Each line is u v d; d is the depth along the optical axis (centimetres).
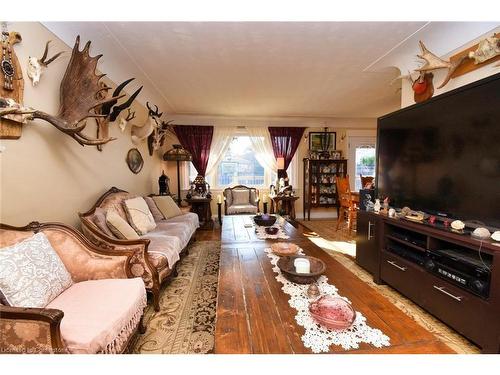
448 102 185
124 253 167
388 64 277
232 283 142
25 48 159
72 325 113
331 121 574
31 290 117
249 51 246
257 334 97
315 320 105
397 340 94
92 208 219
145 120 392
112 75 278
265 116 544
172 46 235
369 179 507
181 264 294
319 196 570
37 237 141
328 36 220
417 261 198
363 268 282
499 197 151
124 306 132
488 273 145
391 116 250
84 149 229
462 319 157
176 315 192
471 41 197
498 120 151
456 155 179
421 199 213
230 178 576
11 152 150
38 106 171
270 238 240
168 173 538
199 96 394
